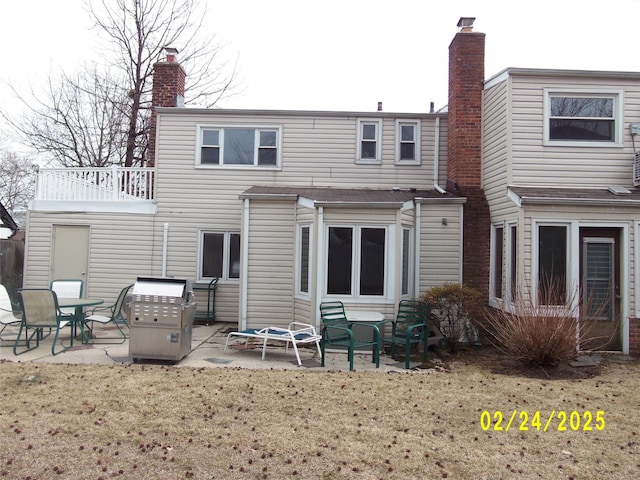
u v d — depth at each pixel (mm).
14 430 4918
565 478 4145
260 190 11336
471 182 11156
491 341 9688
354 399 6090
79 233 12625
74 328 9633
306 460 4398
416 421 5402
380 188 12469
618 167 9719
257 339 9867
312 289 9445
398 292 9430
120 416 5355
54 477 4012
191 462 4320
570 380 7219
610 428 5285
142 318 7684
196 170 12664
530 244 8914
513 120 9773
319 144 12562
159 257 12617
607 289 9062
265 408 5707
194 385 6500
